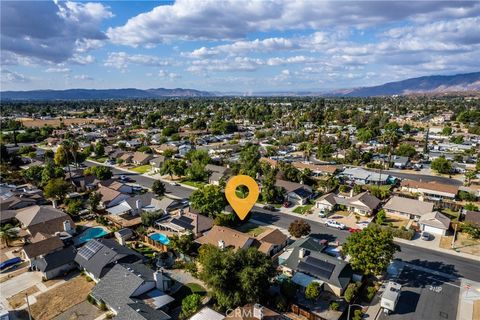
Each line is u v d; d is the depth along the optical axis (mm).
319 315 44062
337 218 78375
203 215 74188
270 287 49156
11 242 65625
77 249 58750
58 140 174125
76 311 45125
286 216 79875
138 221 75625
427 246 63969
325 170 113438
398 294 46344
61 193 87875
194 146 165125
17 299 47906
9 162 126750
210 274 44594
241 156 130500
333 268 50344
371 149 151875
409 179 109438
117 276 48062
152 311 41375
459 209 81438
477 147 152750
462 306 46250
